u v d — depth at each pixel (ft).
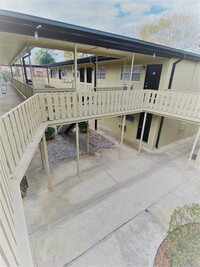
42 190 17.87
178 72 25.20
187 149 29.37
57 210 15.31
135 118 30.53
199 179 20.66
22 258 4.72
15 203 6.79
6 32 11.66
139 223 14.10
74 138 31.86
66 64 43.32
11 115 8.71
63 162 23.50
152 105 24.00
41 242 12.34
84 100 18.42
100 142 30.81
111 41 17.02
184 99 20.49
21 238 5.29
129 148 28.89
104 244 12.27
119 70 32.58
